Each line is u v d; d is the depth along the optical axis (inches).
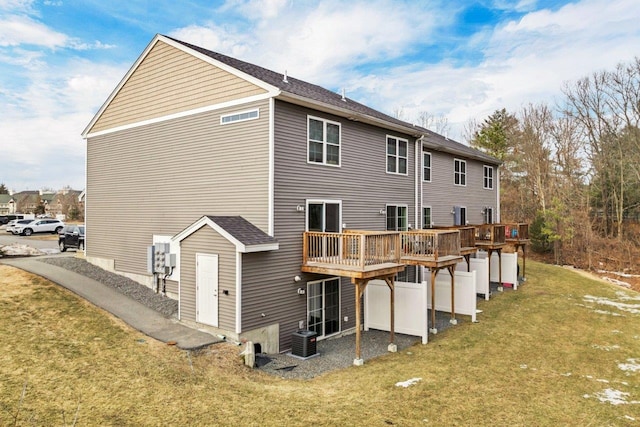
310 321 482.9
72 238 843.4
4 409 237.3
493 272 854.5
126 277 597.6
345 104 583.5
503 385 351.6
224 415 258.7
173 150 537.0
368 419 272.2
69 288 499.2
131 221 595.8
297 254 466.3
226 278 411.8
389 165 627.5
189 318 446.3
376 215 596.4
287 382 343.3
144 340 377.1
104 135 646.5
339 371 382.9
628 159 1227.2
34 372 285.3
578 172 1353.3
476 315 611.8
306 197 478.6
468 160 924.0
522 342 482.9
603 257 1186.6
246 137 457.7
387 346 467.8
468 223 914.1
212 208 490.6
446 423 275.7
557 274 959.6
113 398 264.2
